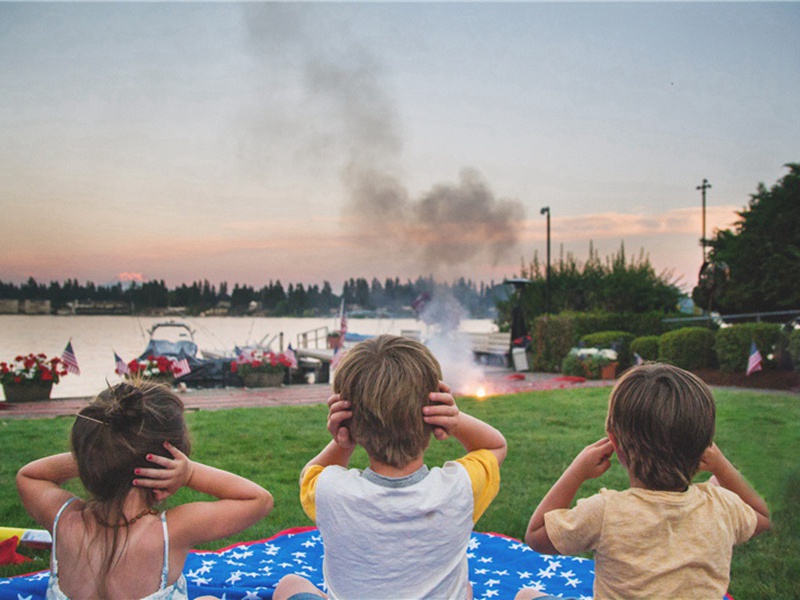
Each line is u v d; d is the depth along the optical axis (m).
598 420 7.15
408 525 1.51
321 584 2.65
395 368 1.57
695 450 1.61
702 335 11.42
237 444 5.95
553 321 14.41
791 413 7.06
